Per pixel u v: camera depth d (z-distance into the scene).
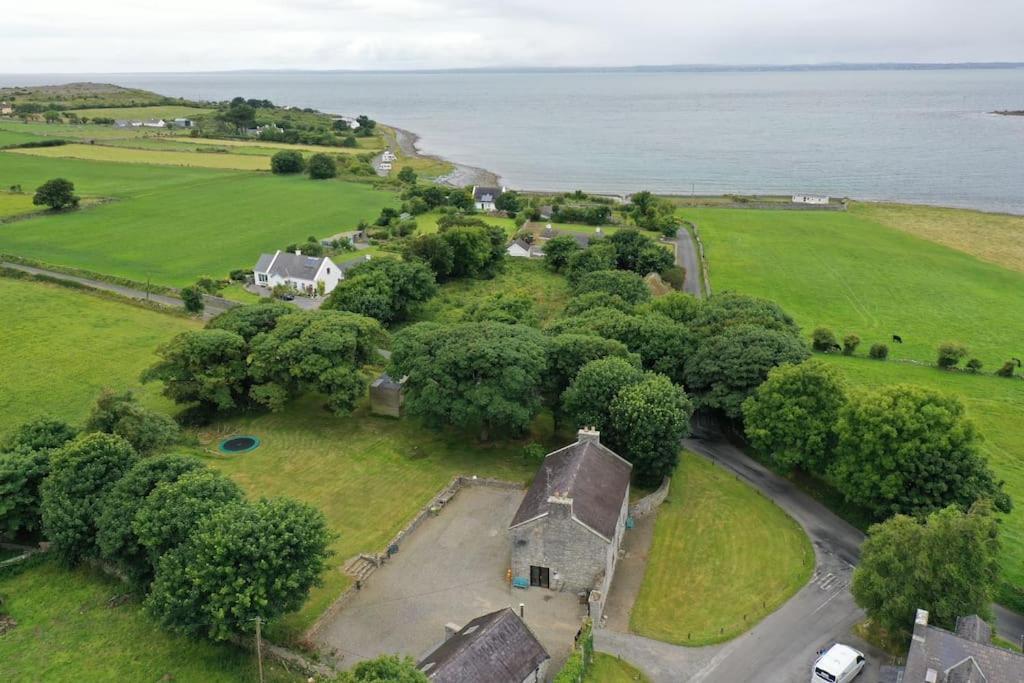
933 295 148.50
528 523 57.78
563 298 144.75
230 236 185.38
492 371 78.75
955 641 44.81
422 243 149.75
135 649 51.88
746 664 51.97
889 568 52.28
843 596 59.28
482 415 77.75
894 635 52.31
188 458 60.94
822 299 145.75
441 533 67.00
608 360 79.38
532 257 174.25
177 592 48.31
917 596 50.22
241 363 88.94
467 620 55.81
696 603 58.62
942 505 63.34
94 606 56.41
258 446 83.56
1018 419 93.69
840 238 196.75
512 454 82.00
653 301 110.81
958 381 106.06
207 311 129.12
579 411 77.19
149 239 179.75
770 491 75.81
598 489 62.44
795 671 51.25
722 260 174.00
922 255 178.75
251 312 96.44
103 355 108.00
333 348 85.06
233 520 51.25
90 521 57.31
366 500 72.69
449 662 44.78
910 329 129.38
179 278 148.25
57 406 92.00
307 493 73.88
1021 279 160.00
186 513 52.59
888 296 147.75
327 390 86.56
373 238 185.88
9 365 103.62
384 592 59.12
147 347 111.44
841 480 68.75
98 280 143.00
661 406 73.00
